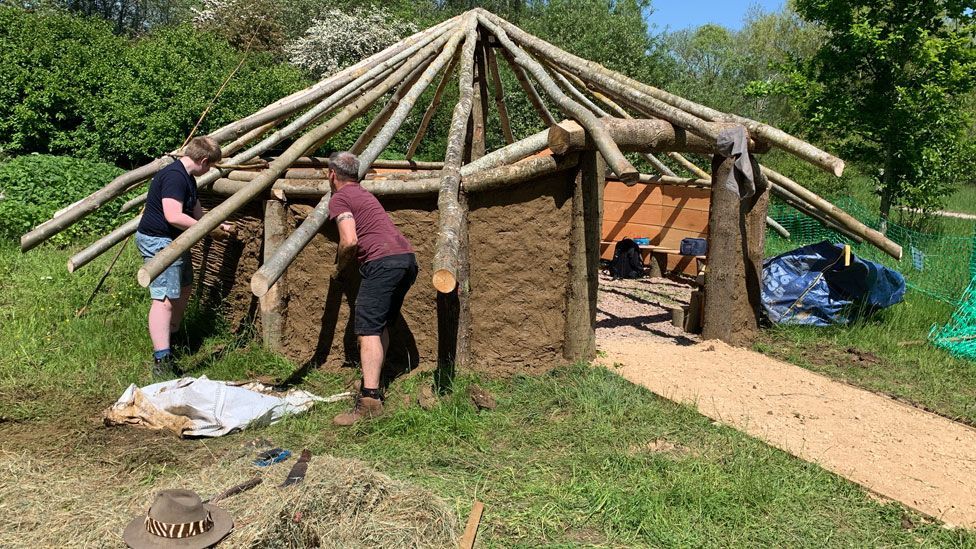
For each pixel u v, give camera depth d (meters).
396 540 3.02
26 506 3.33
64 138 14.84
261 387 5.12
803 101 14.55
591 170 5.69
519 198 5.65
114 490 3.60
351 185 4.83
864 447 4.59
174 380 4.80
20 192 10.56
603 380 5.43
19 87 15.00
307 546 2.95
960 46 12.87
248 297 6.16
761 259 7.20
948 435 4.89
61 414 4.60
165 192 5.14
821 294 7.74
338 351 5.76
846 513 3.75
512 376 5.62
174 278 5.21
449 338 5.61
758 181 7.00
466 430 4.52
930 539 3.52
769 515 3.67
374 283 4.70
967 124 14.08
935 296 9.37
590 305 5.89
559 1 22.14
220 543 2.84
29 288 7.17
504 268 5.69
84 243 9.58
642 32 22.09
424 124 9.84
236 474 3.50
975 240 10.47
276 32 22.78
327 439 4.43
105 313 6.49
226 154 6.80
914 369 6.56
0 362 5.30
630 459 4.20
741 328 7.14
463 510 3.56
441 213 4.89
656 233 11.39
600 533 3.48
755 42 31.81
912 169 13.84
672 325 7.89
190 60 15.88
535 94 9.33
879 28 12.81
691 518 3.59
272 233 5.79
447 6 32.31
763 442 4.54
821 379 5.97
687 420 4.84
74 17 19.23
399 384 5.28
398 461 4.14
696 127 6.00
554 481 3.96
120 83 15.08
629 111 12.00
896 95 13.48
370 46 22.50
